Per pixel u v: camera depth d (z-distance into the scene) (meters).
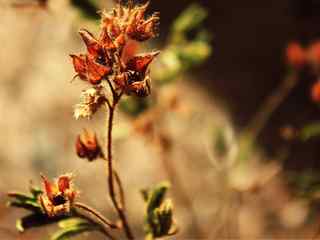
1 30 0.85
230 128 0.82
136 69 0.29
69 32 0.84
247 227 0.79
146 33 0.30
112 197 0.34
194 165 0.80
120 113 0.61
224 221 0.73
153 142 0.63
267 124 0.85
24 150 0.82
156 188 0.37
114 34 0.30
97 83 0.29
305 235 0.80
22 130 0.83
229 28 0.89
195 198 0.79
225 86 0.85
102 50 0.29
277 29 0.90
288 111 0.86
